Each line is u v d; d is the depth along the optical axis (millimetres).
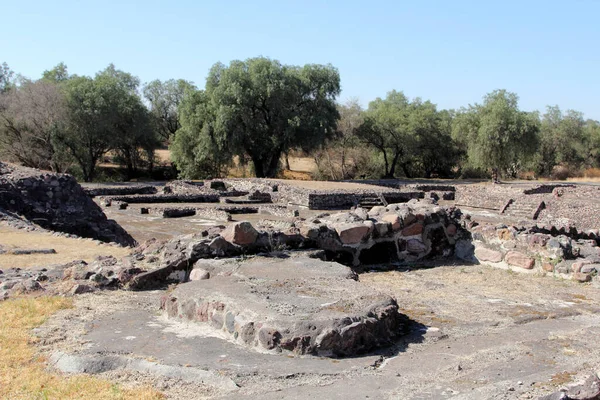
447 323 5379
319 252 7457
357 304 4887
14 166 20172
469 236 8688
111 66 63031
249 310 4723
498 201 33312
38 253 11344
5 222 15867
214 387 3820
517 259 7895
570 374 4004
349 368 4145
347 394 3697
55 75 65938
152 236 21734
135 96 53781
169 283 6766
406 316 5559
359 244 8109
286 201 34938
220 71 52875
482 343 4809
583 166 70375
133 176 57906
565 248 7633
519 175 67500
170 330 4984
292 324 4453
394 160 63688
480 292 6633
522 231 8461
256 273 6043
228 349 4477
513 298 6363
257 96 50469
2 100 45438
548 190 39031
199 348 4496
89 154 51188
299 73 53438
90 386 3809
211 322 4992
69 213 18734
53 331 4949
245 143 50812
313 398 3631
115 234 19484
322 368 4113
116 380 3965
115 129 51094
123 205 31594
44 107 44750
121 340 4695
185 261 6891
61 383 3861
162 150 78062
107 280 6551
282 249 7496
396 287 6840
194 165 53250
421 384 3887
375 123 61000
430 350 4625
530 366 4242
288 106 51312
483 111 51531
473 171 64812
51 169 48250
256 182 39906
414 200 9523
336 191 33500
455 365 4254
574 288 6875
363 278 7316
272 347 4398
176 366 4102
